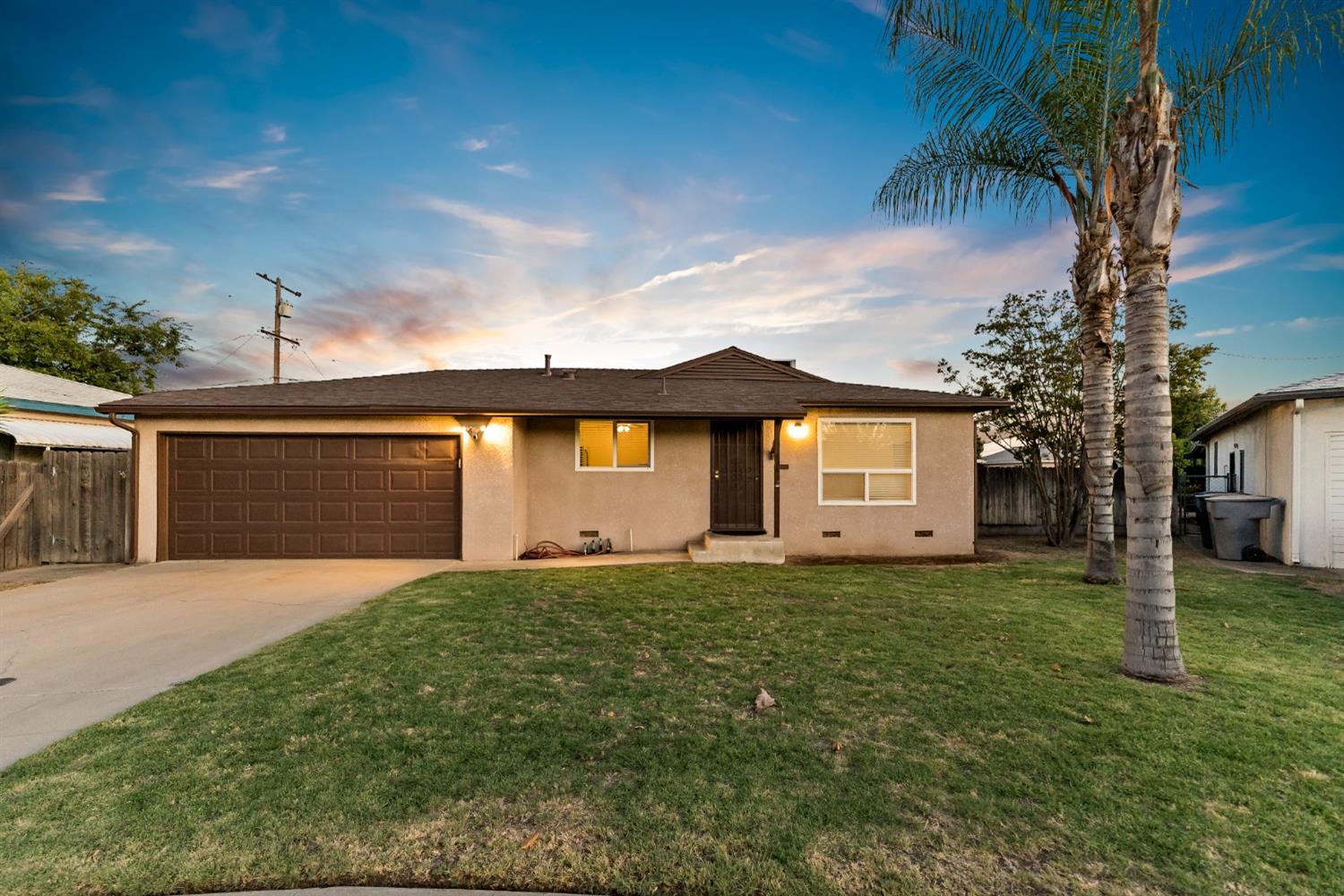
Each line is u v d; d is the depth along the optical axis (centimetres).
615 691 380
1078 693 375
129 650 470
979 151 780
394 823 235
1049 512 1229
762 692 370
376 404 895
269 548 923
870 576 792
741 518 1037
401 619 555
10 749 298
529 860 213
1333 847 222
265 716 339
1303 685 389
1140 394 422
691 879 204
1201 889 200
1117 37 642
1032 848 221
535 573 803
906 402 1020
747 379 1250
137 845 220
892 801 252
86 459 905
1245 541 965
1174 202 423
